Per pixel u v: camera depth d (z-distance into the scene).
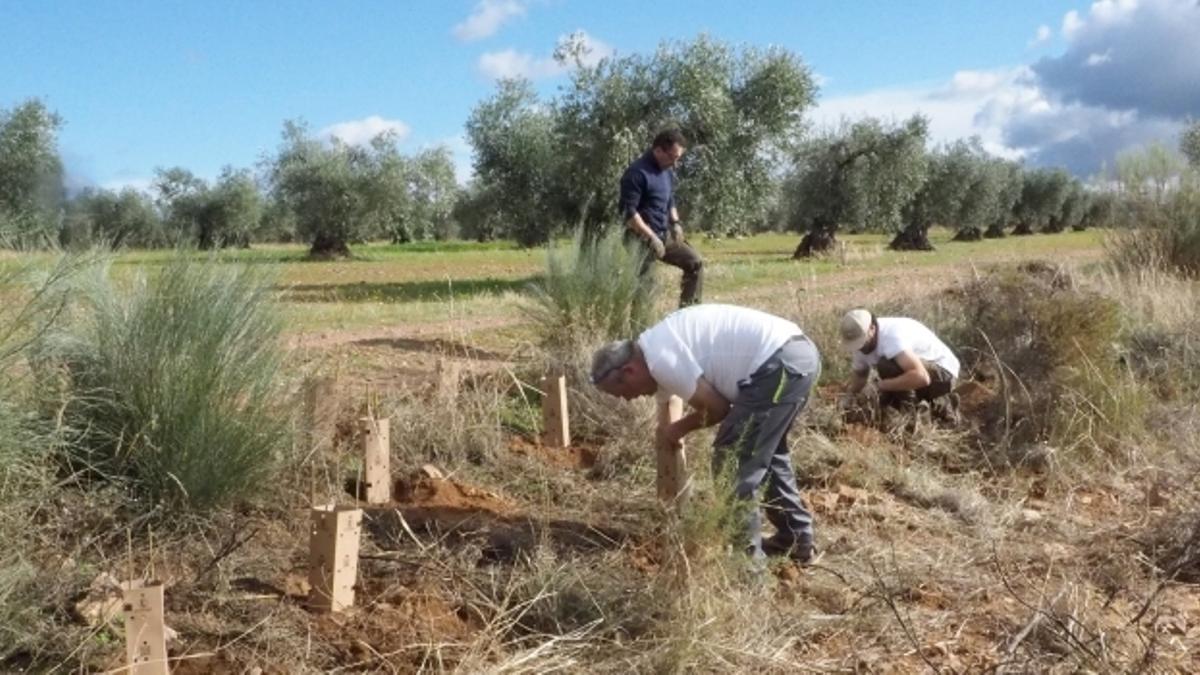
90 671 3.54
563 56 21.59
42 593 3.84
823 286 17.94
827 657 4.24
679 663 3.93
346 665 3.77
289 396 5.30
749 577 4.55
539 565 4.52
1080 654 4.12
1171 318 10.12
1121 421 7.39
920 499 6.22
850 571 5.07
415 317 13.27
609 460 6.26
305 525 4.90
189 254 4.99
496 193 24.83
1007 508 6.10
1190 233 14.00
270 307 5.10
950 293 10.55
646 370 4.73
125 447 4.66
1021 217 54.88
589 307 8.40
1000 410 7.57
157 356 4.65
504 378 7.66
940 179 39.91
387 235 43.94
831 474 6.41
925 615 4.64
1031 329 8.08
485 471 6.10
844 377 8.48
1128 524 5.93
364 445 5.41
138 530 4.50
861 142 33.53
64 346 4.66
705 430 6.02
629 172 9.16
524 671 3.80
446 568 4.49
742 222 22.86
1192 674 4.20
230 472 4.71
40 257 4.61
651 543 5.07
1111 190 14.78
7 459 4.06
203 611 3.98
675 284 11.51
